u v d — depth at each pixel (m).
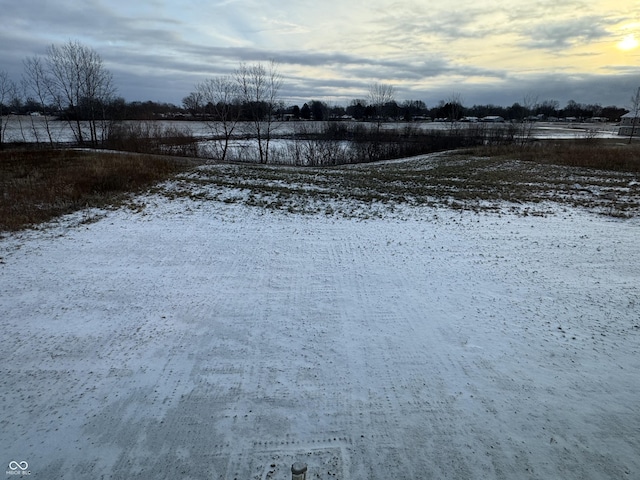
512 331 5.88
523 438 4.02
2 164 19.52
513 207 13.16
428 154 33.72
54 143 36.00
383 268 8.16
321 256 8.81
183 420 4.28
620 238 9.94
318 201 13.77
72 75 35.84
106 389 4.72
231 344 5.61
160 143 34.84
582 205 13.49
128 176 16.48
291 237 10.08
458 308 6.55
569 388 4.71
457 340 5.67
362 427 4.20
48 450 3.89
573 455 3.83
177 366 5.14
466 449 3.91
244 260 8.59
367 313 6.42
